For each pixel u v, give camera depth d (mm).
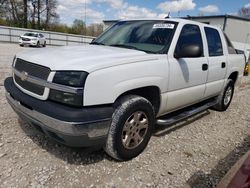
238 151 3740
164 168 3090
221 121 5102
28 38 24266
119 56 2994
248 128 4832
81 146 2668
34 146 3312
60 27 46656
